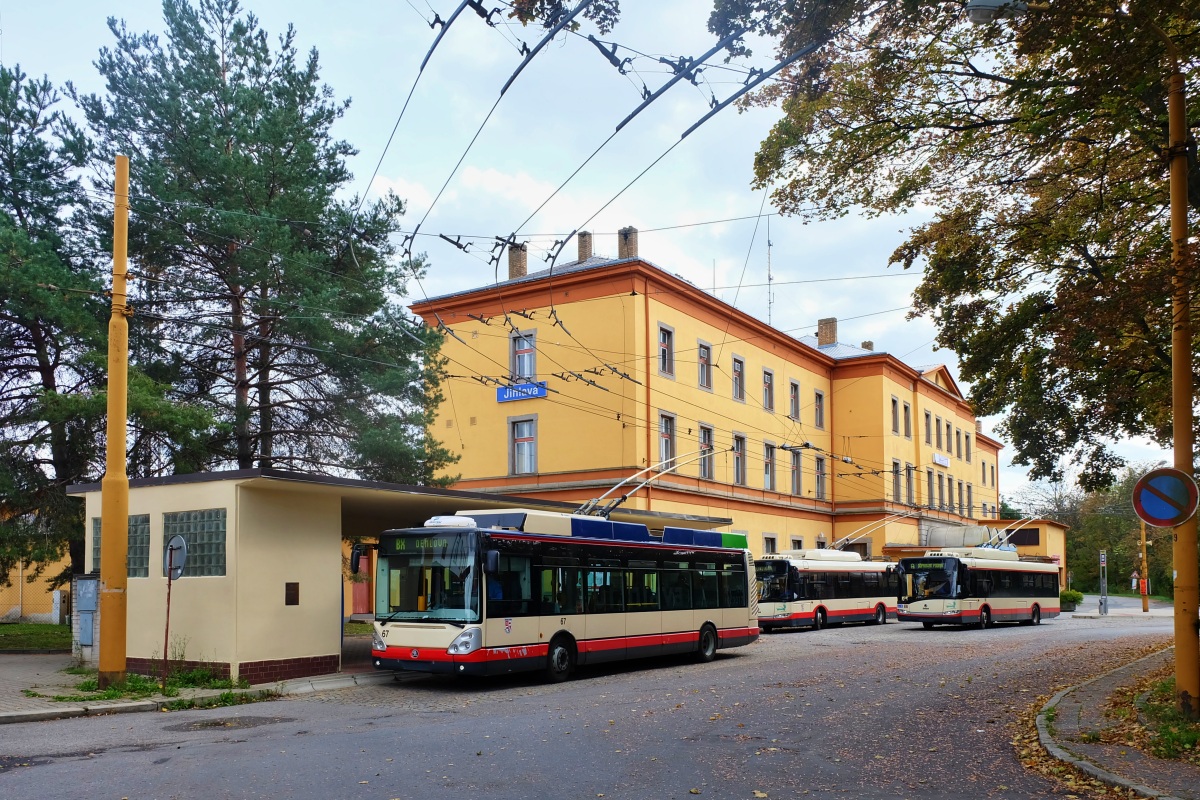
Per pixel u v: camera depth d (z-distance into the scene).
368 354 27.36
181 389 26.38
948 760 9.98
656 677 19.19
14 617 39.66
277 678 17.92
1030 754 10.14
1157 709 11.74
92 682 16.58
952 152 14.72
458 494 21.25
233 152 25.83
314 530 19.02
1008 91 12.74
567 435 38.00
